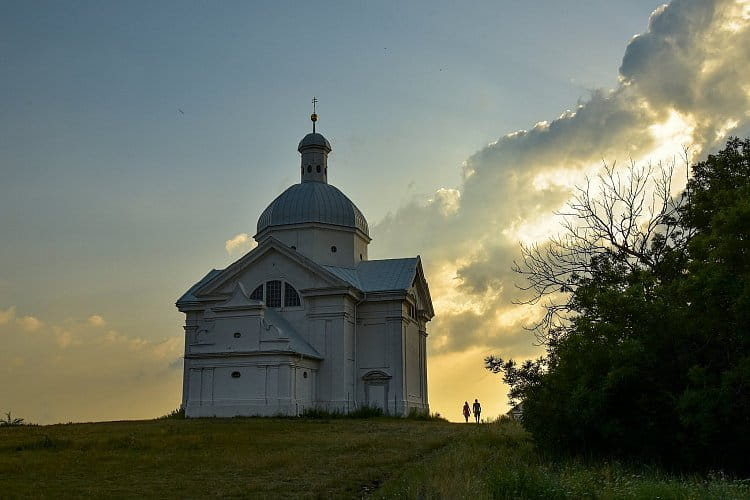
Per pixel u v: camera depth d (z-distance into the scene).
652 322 22.66
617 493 17.41
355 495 19.44
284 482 20.98
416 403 60.44
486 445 28.05
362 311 58.56
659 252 29.59
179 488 19.91
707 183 29.34
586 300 24.36
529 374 25.92
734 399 20.91
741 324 21.03
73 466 23.86
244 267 58.09
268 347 51.28
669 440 22.81
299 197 62.84
